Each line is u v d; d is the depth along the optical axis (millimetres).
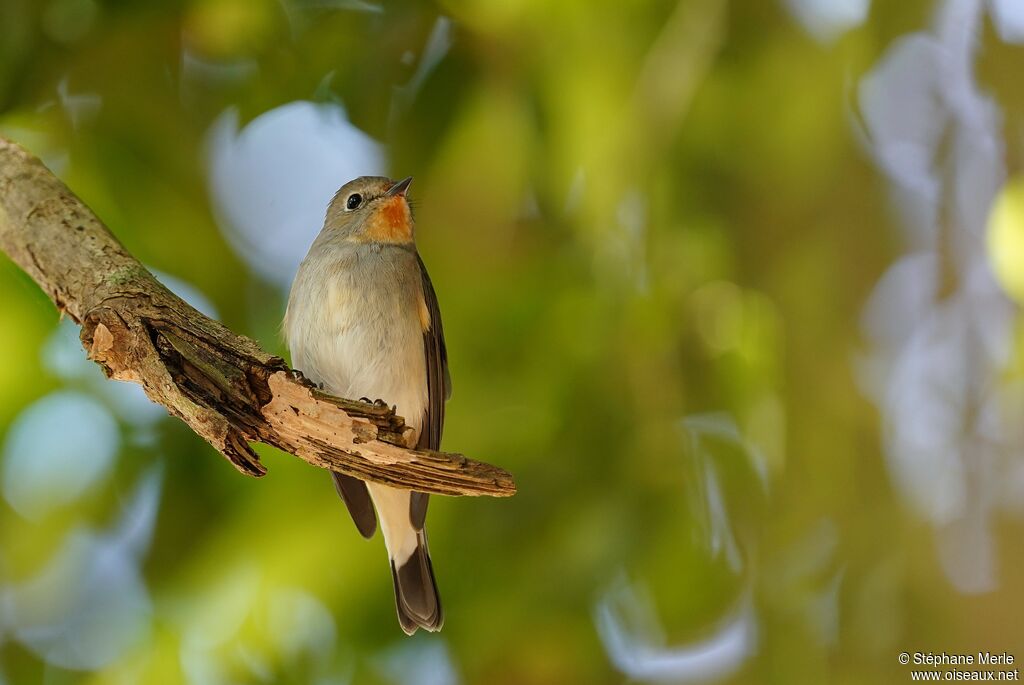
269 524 9609
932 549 10117
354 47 9766
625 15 9812
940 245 10453
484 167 10203
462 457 7055
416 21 9680
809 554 10016
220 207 10609
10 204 7312
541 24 9602
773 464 9945
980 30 10148
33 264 7156
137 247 9992
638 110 9711
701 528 9703
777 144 10633
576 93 9680
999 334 10461
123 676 10219
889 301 10898
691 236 10383
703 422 10062
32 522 10312
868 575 9945
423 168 10125
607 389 9930
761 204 10742
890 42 10078
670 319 10016
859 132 10906
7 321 9680
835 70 10383
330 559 9602
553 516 9633
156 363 6539
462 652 9648
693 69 9703
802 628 9734
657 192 10227
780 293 10508
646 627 10102
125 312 6605
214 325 6730
